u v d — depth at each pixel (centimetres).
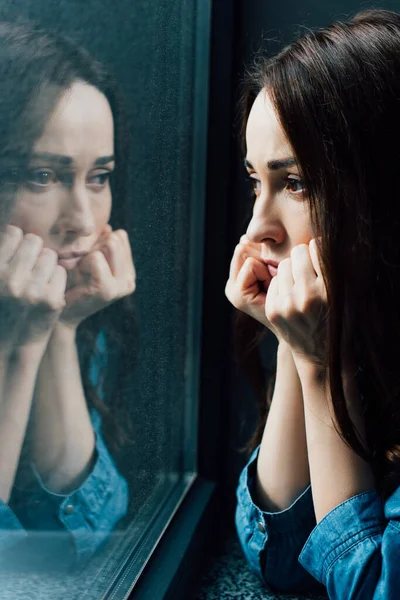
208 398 116
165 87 94
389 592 77
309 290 84
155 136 90
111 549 84
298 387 96
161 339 100
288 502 96
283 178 87
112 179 79
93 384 80
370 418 91
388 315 88
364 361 92
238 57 113
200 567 101
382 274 87
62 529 73
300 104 83
